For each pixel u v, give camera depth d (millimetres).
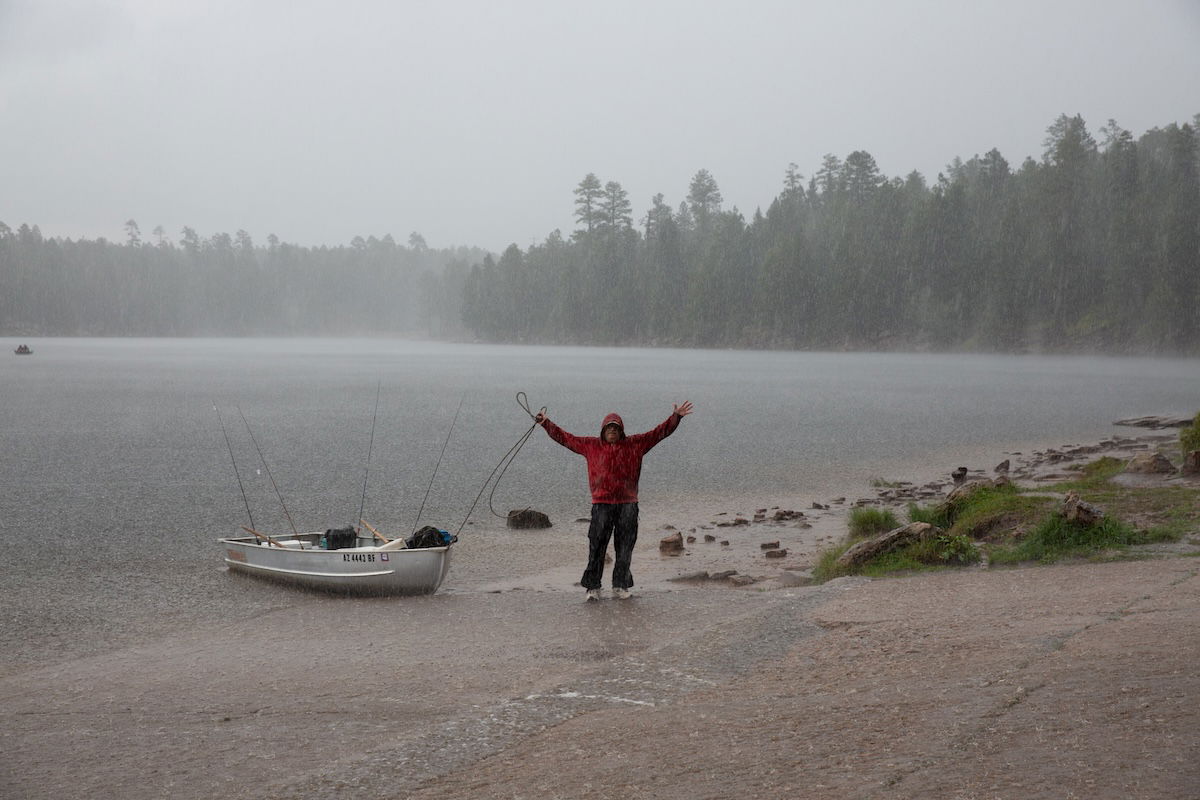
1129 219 127062
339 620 10141
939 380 69562
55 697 7398
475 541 15430
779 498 19859
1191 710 4500
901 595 9055
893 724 4844
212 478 22422
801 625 8102
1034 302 133000
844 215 159125
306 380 68125
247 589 11977
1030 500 13023
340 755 5602
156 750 5859
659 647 7621
